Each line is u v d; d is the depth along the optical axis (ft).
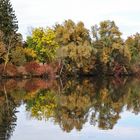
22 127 92.12
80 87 216.33
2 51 288.92
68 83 249.96
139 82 274.16
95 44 338.13
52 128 92.22
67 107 131.85
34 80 273.75
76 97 162.71
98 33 340.18
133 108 130.41
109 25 340.18
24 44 341.21
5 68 285.84
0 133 83.92
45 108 128.06
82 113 118.32
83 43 309.63
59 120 104.32
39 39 332.80
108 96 168.35
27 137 80.74
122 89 205.98
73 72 315.37
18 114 112.78
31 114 113.80
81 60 306.14
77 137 82.43
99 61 336.90
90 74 335.26
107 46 340.18
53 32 333.83
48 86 219.41
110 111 123.24
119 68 354.33
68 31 308.81
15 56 300.20
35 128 91.40
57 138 80.89
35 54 326.44
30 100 148.56
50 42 331.16
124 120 106.63
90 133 87.20
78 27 310.24
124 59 352.08
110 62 347.36
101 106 135.13
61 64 307.99
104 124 99.66
